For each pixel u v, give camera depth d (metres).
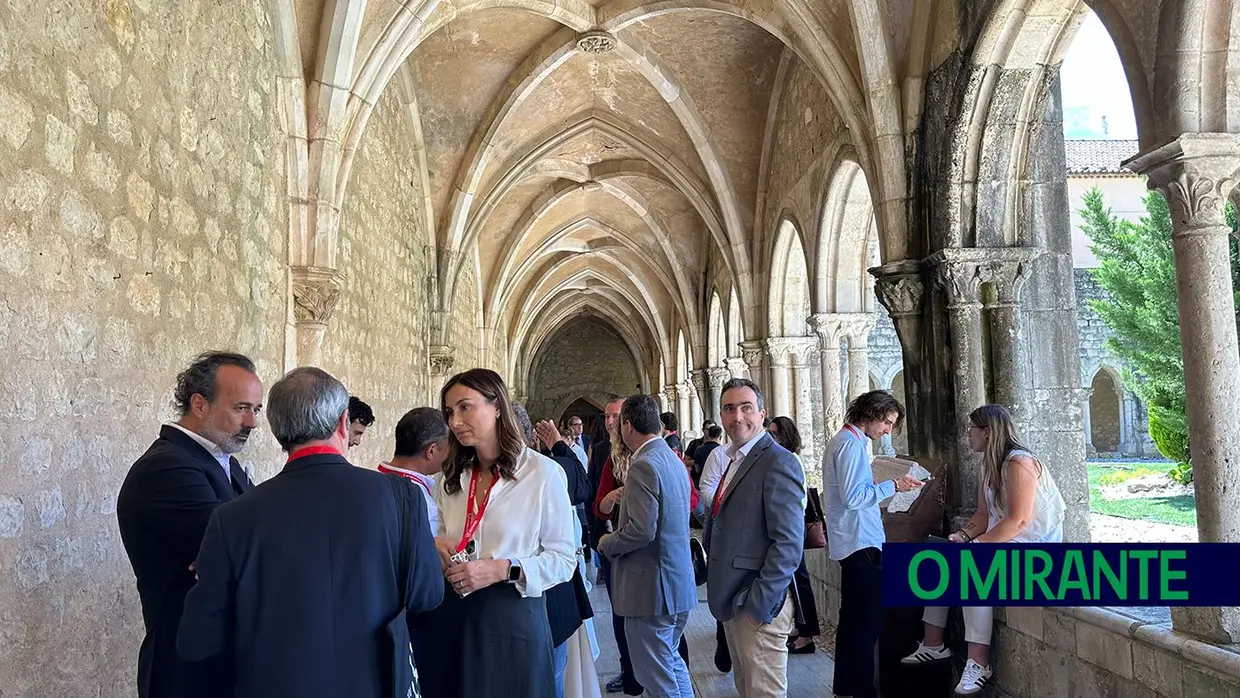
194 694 1.79
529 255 15.73
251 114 4.19
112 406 2.63
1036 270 4.72
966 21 4.38
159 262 3.02
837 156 6.53
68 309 2.36
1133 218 16.94
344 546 1.68
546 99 9.57
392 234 7.49
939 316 4.79
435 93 8.74
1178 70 2.76
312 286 4.84
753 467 3.08
